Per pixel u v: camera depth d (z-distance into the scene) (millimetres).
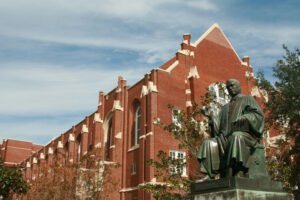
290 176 21656
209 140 9156
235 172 8219
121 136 39625
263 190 7852
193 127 24375
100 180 32812
